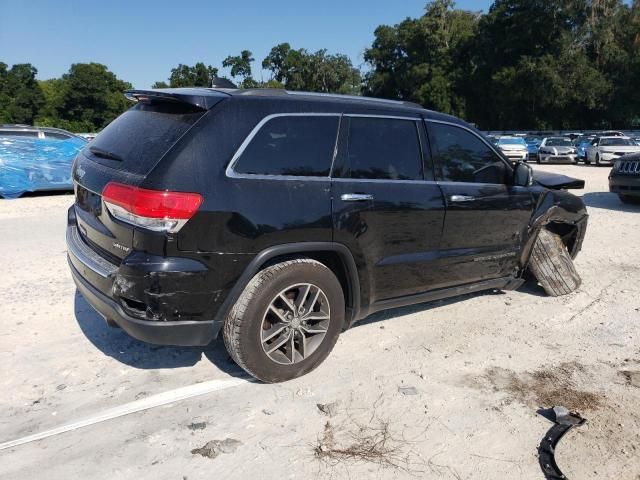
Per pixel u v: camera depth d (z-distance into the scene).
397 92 68.56
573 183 5.68
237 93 3.37
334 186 3.53
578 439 3.03
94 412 3.21
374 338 4.33
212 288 3.10
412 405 3.35
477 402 3.40
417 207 3.98
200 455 2.84
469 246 4.48
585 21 48.72
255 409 3.27
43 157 11.85
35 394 3.40
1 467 2.71
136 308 3.07
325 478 2.68
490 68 56.94
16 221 8.89
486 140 4.66
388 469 2.76
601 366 3.91
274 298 3.33
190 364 3.83
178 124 3.18
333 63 86.75
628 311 4.98
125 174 3.11
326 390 3.50
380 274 3.87
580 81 48.09
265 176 3.26
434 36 60.69
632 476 2.75
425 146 4.16
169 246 2.96
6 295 5.11
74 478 2.65
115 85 81.81
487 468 2.79
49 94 80.69
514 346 4.22
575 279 5.41
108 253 3.29
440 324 4.64
